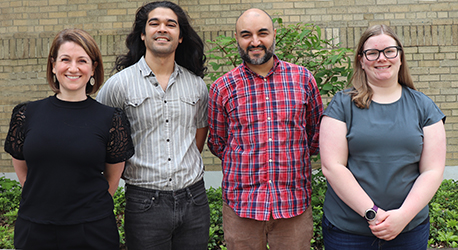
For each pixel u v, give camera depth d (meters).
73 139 1.86
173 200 2.19
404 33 5.07
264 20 2.17
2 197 4.42
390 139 1.83
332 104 2.01
